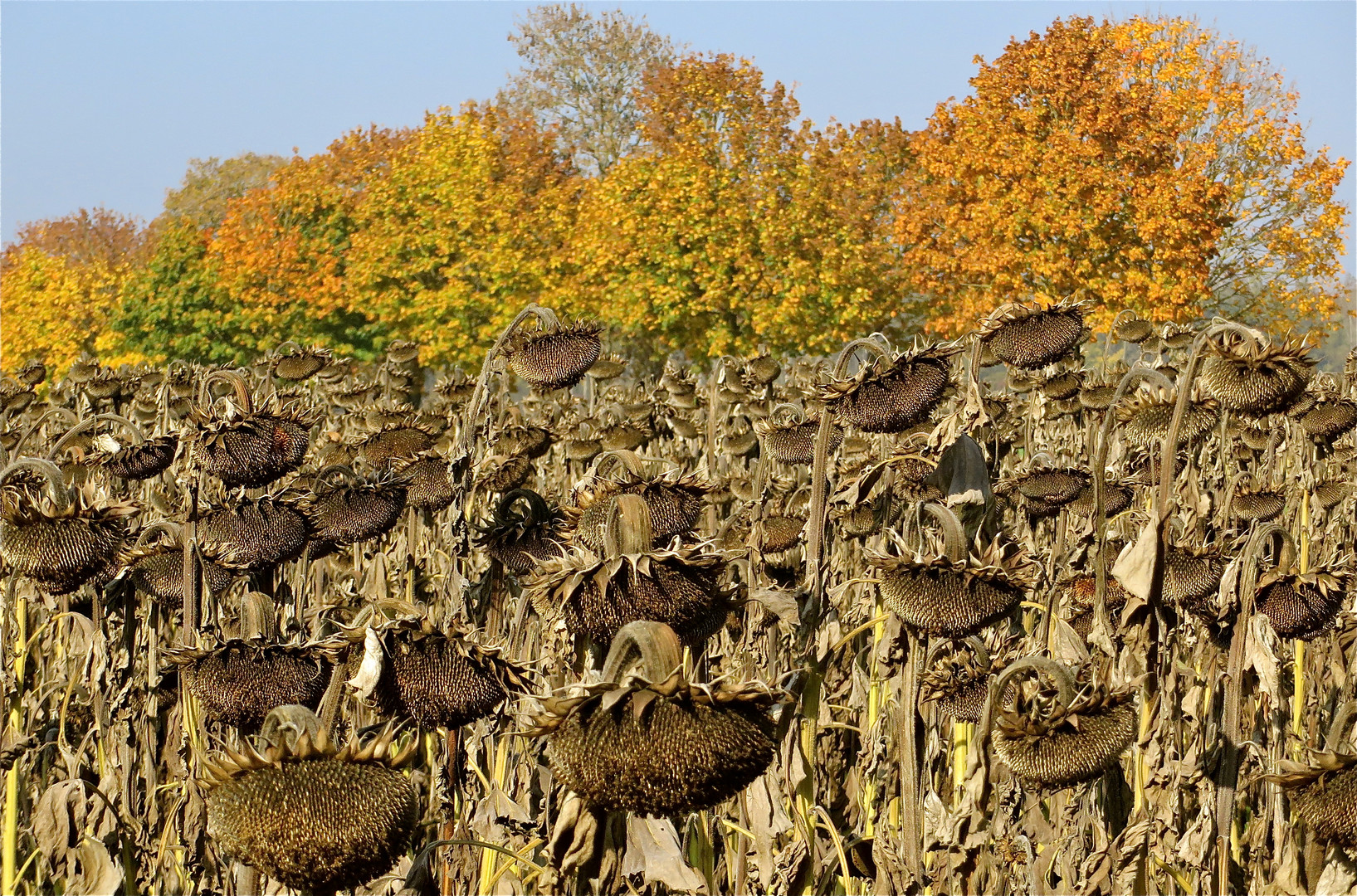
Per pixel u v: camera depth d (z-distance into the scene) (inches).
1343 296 2298.2
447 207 3048.7
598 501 292.7
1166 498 287.1
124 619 348.5
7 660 374.9
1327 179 2369.6
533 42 3937.0
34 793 310.2
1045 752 227.1
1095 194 2370.8
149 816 302.0
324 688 250.8
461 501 387.5
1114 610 346.3
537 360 436.5
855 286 2679.6
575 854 209.0
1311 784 220.2
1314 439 569.6
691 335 2778.1
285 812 165.5
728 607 238.7
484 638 225.0
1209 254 2373.3
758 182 2770.7
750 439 645.9
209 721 321.1
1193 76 2463.1
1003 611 257.0
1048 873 279.7
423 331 2955.2
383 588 443.5
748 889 276.8
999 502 446.9
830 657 305.4
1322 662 418.0
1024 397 753.0
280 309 3454.7
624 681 171.9
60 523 283.0
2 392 828.6
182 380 882.8
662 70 3073.3
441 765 277.1
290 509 335.3
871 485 358.9
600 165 3941.9
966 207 2571.4
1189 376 295.9
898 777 304.2
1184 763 285.9
